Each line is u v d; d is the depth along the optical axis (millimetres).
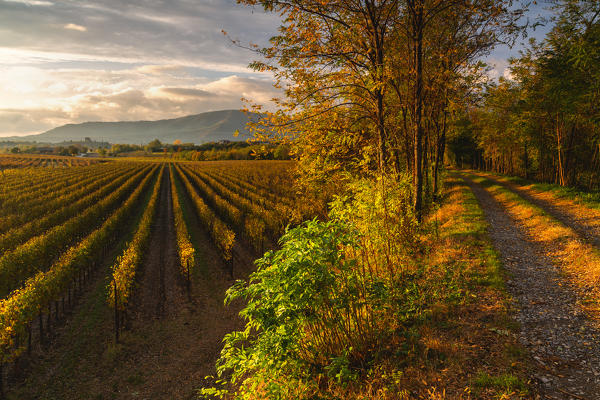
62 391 9172
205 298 14930
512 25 11281
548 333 5445
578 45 15281
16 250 16594
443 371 4629
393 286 6625
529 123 26094
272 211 27062
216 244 21422
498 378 4293
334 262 4672
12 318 9797
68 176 64062
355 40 11602
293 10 10609
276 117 11703
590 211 14758
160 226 29531
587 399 3844
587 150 25219
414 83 12508
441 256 9680
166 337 11820
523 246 10883
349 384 4527
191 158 152000
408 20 12398
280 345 4051
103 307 13953
